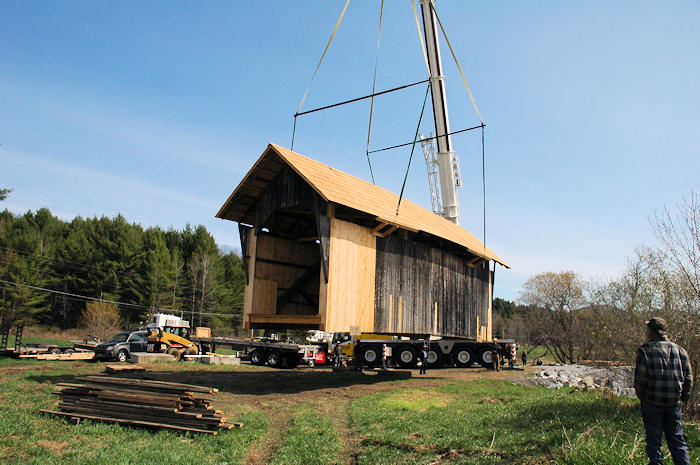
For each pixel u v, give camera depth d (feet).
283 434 34.30
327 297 54.80
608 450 22.81
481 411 41.11
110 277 192.75
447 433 32.04
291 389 58.59
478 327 91.97
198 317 210.79
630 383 41.63
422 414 40.60
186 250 236.22
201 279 215.31
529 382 69.51
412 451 28.07
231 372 77.25
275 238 66.95
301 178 59.21
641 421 29.86
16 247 182.70
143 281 195.72
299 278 69.72
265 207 63.52
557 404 40.75
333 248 56.59
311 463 26.86
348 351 110.11
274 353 99.04
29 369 69.31
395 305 67.00
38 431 30.32
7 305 169.07
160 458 25.30
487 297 97.55
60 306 196.75
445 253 81.87
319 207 56.44
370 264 62.90
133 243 204.95
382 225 63.31
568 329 149.18
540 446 26.04
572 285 149.89
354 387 61.52
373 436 32.32
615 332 42.04
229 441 29.84
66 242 197.77
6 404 39.01
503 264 97.96
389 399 49.88
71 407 34.76
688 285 34.32
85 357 89.25
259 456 28.60
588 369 84.38
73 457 25.14
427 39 105.81
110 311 173.99
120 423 32.65
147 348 94.32
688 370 19.77
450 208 108.47
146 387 34.01
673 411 19.52
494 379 72.59
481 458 24.59
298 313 69.62
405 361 88.99
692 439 25.16
